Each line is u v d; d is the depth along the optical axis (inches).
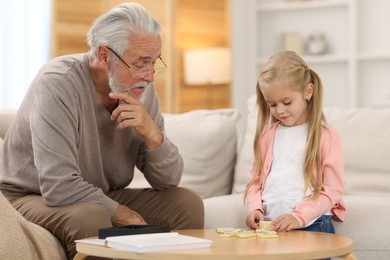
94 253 78.6
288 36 290.0
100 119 108.3
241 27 293.4
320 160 106.9
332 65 288.5
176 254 73.4
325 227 105.0
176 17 276.4
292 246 79.3
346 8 287.1
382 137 134.6
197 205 112.7
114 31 102.3
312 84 108.0
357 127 136.7
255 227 103.3
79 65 106.3
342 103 287.0
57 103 101.1
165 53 275.1
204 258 72.9
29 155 107.3
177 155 112.3
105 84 107.1
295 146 109.1
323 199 103.5
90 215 96.1
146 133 107.2
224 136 144.9
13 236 89.0
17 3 237.9
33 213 100.0
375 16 282.7
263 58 296.7
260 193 110.4
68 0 252.2
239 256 73.0
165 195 113.7
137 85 104.6
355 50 278.7
